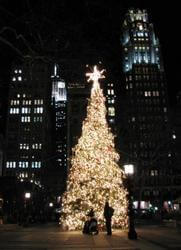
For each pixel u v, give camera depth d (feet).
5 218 175.11
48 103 598.75
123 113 392.06
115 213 101.71
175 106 456.45
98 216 99.91
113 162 105.40
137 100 495.41
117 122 362.74
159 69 528.22
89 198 101.71
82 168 104.17
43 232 96.48
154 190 415.23
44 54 56.90
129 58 551.59
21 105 556.10
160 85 509.35
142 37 559.79
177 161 321.32
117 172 104.99
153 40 559.38
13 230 110.42
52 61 57.47
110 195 101.91
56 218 215.51
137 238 70.33
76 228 103.91
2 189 239.71
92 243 60.03
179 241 61.57
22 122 551.18
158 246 54.44
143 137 450.30
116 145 270.46
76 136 488.44
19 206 239.91
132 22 564.30
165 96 501.97
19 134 548.72
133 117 476.54
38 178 368.68
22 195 244.83
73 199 103.65
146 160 392.88
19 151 541.75
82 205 102.27
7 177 245.65
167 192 360.89
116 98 447.01
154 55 547.90
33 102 556.10
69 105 501.97
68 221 104.22
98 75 110.11
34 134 546.67
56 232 95.25
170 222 124.77
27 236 80.07
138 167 292.61
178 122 351.87
